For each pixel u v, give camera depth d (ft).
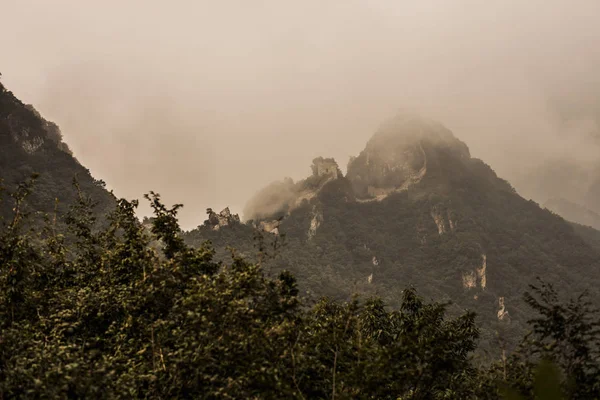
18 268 78.33
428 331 78.28
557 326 68.54
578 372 63.16
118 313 78.95
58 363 58.75
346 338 72.33
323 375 69.05
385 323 99.55
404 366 68.03
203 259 82.94
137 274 83.51
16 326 72.08
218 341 63.36
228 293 64.23
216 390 61.72
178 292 76.38
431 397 78.84
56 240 98.17
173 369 62.18
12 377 56.08
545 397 27.61
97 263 93.97
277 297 73.10
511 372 71.56
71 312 76.59
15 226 83.46
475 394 77.25
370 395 66.90
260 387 60.64
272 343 64.80
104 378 57.82
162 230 90.02
